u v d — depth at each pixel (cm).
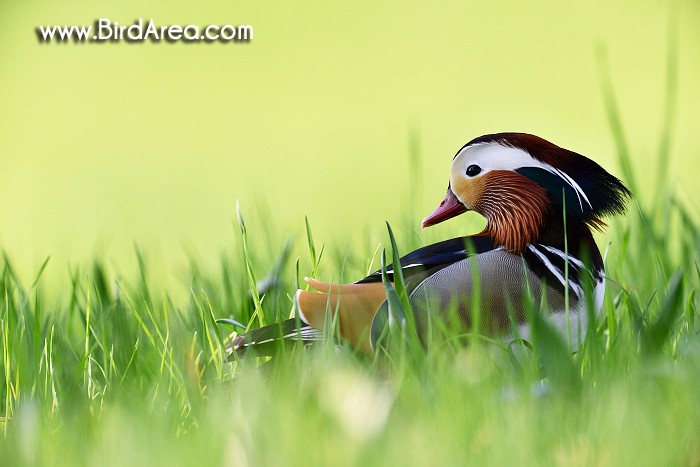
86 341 608
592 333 550
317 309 609
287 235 955
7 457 448
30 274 1111
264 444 432
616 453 426
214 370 617
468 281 612
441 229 999
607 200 664
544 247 643
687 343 564
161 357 587
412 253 650
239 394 490
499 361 582
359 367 540
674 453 430
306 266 885
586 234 657
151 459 435
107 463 436
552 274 623
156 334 671
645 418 452
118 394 525
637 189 812
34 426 475
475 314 557
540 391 492
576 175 661
